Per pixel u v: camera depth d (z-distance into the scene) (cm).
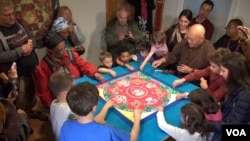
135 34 324
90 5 315
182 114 141
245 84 138
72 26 278
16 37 211
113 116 152
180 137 139
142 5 331
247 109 135
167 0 362
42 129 251
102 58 222
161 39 246
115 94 175
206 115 153
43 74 206
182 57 238
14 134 123
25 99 245
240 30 230
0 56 200
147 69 219
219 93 180
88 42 339
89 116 115
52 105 152
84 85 122
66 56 212
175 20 371
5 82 192
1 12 194
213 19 346
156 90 182
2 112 116
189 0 361
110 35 316
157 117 149
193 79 202
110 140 114
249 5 294
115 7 338
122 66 225
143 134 139
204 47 223
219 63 163
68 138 114
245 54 230
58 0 284
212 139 152
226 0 319
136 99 169
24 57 220
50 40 198
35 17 265
